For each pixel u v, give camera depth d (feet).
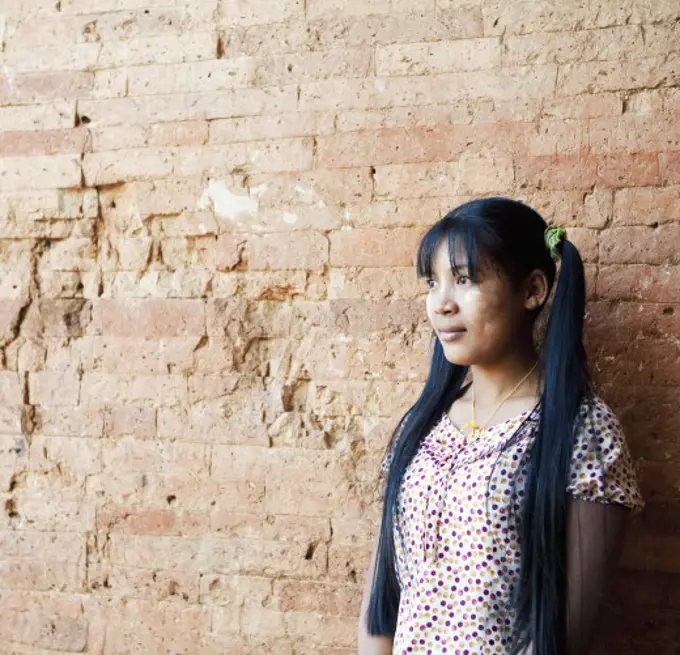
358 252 7.60
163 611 7.98
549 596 5.32
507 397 5.98
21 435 8.29
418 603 5.61
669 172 7.01
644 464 7.05
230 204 7.86
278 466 7.78
